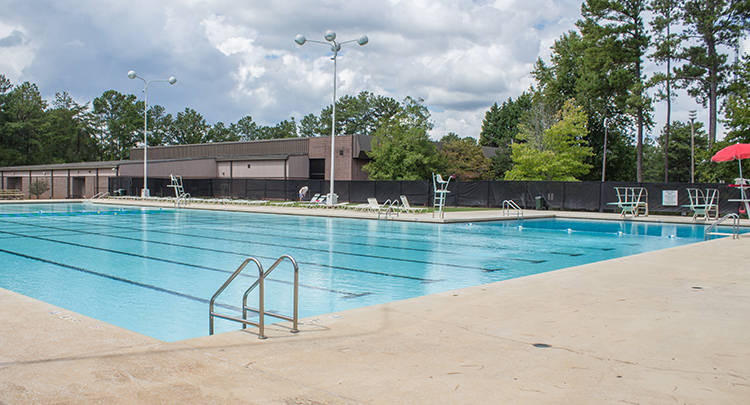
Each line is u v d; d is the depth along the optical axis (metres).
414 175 41.19
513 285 7.37
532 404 3.23
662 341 4.66
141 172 45.47
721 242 13.29
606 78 45.31
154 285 8.48
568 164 40.91
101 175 45.81
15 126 77.88
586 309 5.89
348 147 43.56
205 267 10.27
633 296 6.61
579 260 11.61
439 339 4.69
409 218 22.38
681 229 20.11
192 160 49.41
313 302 7.30
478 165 51.59
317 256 11.90
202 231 17.67
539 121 45.38
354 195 36.84
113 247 13.25
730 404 3.25
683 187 26.31
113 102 106.44
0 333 4.69
